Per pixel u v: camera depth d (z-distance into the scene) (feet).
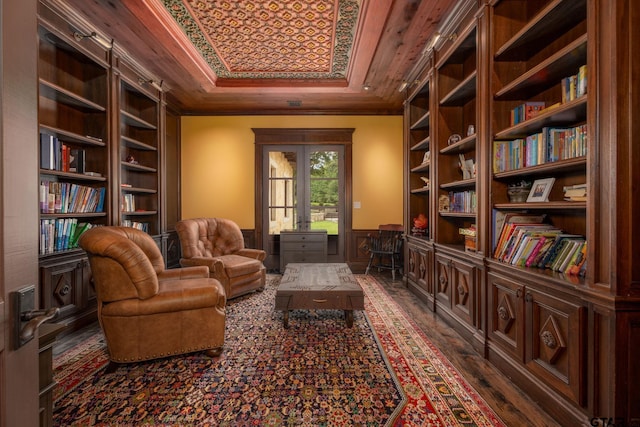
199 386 6.13
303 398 5.75
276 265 17.35
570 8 5.54
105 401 5.65
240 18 9.65
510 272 6.33
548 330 5.36
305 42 11.09
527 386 5.85
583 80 5.16
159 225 13.83
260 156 17.24
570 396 4.88
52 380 3.20
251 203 17.33
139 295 6.73
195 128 17.22
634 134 4.20
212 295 7.23
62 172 8.73
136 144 12.41
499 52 7.03
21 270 2.14
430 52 10.59
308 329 9.00
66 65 9.50
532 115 6.54
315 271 11.23
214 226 13.65
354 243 17.33
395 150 17.34
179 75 12.88
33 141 2.26
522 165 6.70
